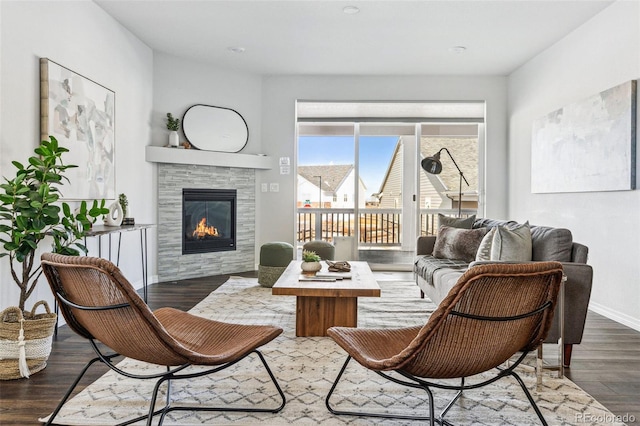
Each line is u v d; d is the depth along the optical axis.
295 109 6.34
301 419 2.04
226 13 4.31
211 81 5.90
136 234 4.95
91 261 1.59
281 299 4.45
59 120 3.48
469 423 2.02
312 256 3.58
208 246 5.86
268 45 5.18
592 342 3.24
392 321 3.70
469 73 6.19
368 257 6.66
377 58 5.59
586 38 4.38
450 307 1.53
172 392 2.31
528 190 5.61
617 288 3.85
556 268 1.59
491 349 1.63
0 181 2.91
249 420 2.03
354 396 2.29
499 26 4.53
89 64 4.00
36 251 3.24
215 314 3.86
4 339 2.46
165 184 5.45
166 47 5.30
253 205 6.31
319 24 4.56
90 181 3.96
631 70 3.70
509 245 3.09
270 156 6.35
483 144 6.48
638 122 3.58
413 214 6.59
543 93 5.25
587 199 4.29
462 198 6.52
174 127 5.49
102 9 4.23
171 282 5.39
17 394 2.27
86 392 2.29
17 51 3.07
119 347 1.77
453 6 4.09
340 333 1.97
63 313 1.83
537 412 1.69
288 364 2.73
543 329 1.71
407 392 2.34
